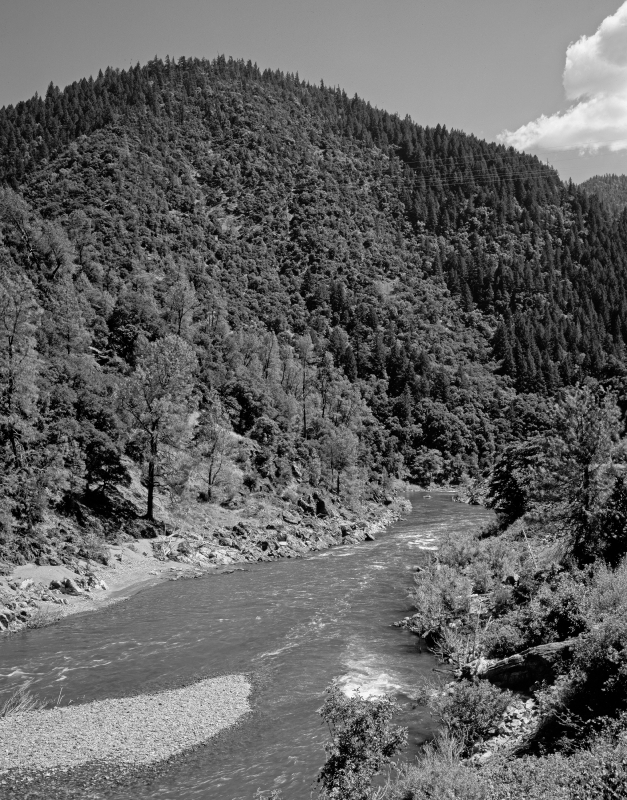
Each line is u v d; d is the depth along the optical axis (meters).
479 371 197.62
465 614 32.56
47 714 23.06
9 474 46.22
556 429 35.94
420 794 14.17
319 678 26.66
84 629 33.84
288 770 18.98
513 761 15.26
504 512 59.38
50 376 58.62
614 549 32.59
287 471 83.62
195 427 77.31
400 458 156.88
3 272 77.25
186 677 26.95
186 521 61.50
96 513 53.81
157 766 19.41
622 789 12.17
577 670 18.52
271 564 53.16
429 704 22.59
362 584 44.97
